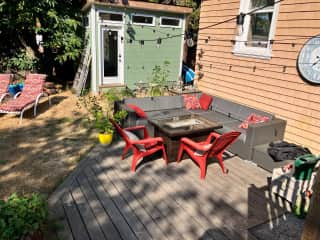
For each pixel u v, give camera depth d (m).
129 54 8.80
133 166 3.79
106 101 7.61
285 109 4.72
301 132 4.52
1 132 5.12
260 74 5.07
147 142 3.82
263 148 4.20
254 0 5.05
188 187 3.46
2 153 4.24
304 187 3.06
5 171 3.70
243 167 4.14
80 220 2.74
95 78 8.41
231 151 4.65
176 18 9.31
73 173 3.69
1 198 3.08
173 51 9.72
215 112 5.91
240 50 5.40
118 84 8.83
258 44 5.09
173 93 7.07
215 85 6.22
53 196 3.14
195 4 13.38
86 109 6.86
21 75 9.07
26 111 6.50
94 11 7.77
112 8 8.03
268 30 4.88
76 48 8.88
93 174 3.69
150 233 2.60
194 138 4.26
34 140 4.82
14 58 8.81
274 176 3.38
